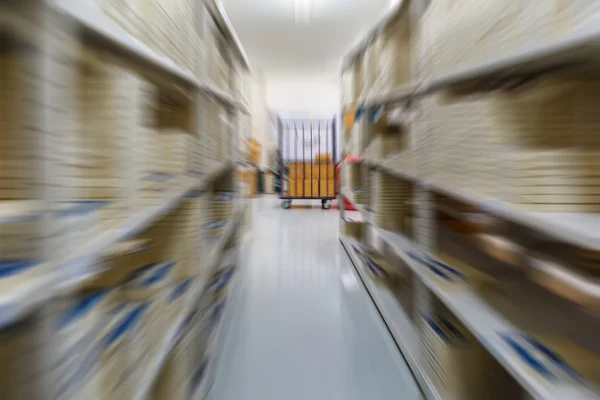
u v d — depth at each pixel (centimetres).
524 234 120
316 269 263
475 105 87
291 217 561
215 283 166
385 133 246
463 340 105
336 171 693
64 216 51
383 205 214
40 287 41
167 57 99
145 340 79
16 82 45
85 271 52
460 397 100
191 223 120
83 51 69
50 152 46
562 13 61
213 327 140
